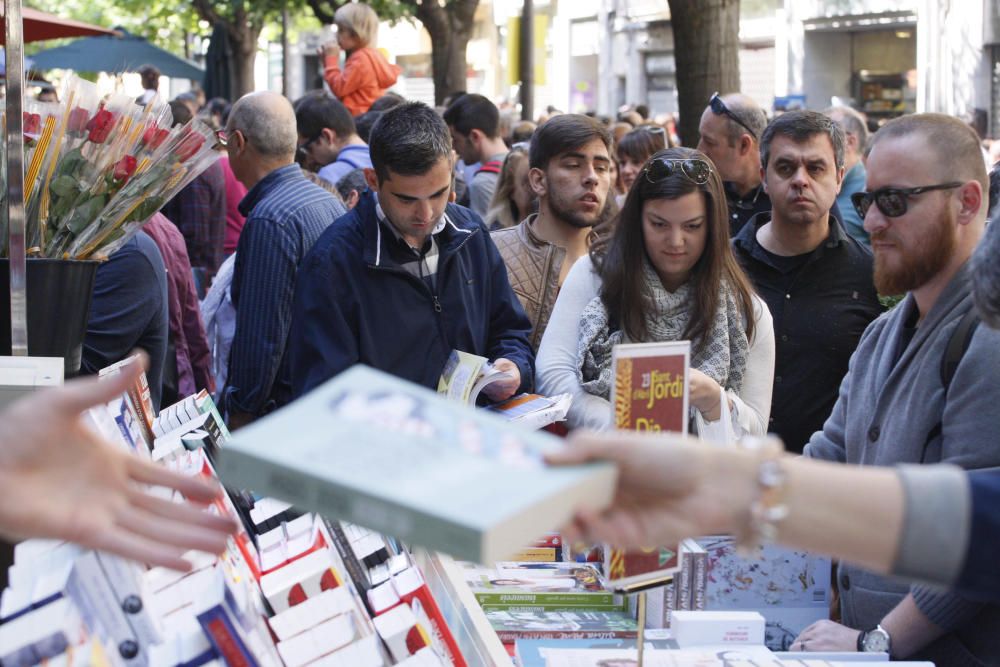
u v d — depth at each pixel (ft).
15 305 8.73
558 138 13.14
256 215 13.23
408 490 3.20
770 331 10.94
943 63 65.57
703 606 7.82
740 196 16.55
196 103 43.73
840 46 74.49
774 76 79.61
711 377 10.28
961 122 8.15
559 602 7.82
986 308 5.28
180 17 80.33
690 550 7.79
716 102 16.42
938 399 7.71
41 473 3.85
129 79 9.93
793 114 12.69
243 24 65.51
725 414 9.57
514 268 13.34
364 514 3.18
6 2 8.43
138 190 9.43
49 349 9.16
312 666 5.38
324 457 3.32
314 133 22.07
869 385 8.57
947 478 4.14
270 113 14.28
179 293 15.74
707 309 10.34
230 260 15.97
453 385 10.28
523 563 8.50
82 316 9.43
